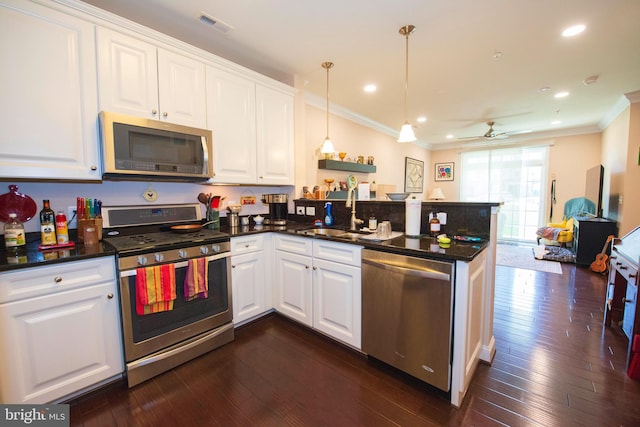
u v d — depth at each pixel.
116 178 1.96
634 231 2.27
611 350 2.07
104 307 1.63
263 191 3.18
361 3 1.92
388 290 1.75
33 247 1.70
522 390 1.65
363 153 5.02
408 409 1.52
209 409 1.53
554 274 4.01
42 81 1.57
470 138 6.77
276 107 2.83
